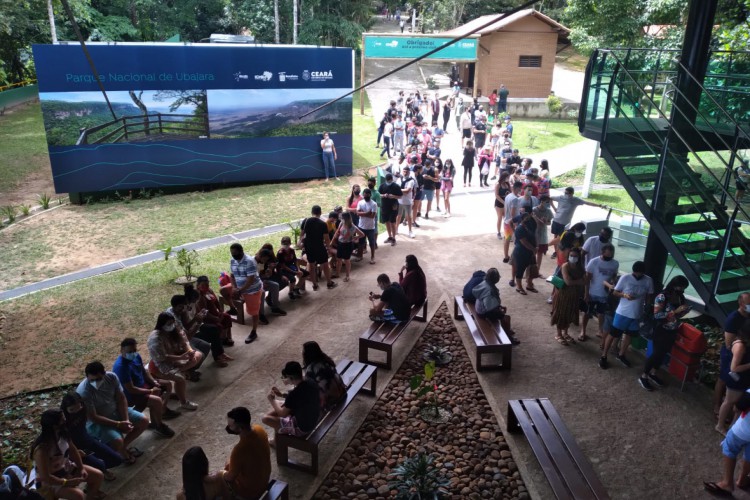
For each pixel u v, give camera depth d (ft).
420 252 43.88
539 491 19.90
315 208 36.01
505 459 21.58
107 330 32.68
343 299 35.99
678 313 25.32
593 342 30.66
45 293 37.88
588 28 81.05
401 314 28.71
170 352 24.49
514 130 94.32
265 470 17.58
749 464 19.57
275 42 121.19
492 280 29.35
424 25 155.43
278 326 32.50
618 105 30.01
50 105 56.39
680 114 27.91
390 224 45.03
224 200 61.05
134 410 21.62
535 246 35.42
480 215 53.88
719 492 19.89
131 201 61.00
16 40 106.11
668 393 25.86
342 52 65.41
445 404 25.02
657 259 30.17
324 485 20.22
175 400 25.43
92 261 44.60
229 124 63.36
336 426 23.44
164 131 61.16
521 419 21.83
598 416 24.21
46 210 57.98
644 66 30.99
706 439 22.85
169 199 61.62
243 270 29.86
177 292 37.70
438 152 62.49
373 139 87.10
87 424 20.48
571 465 19.51
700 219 26.53
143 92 59.26
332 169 68.44
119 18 117.91
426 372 24.44
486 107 101.96
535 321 32.86
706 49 27.63
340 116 67.87
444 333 31.55
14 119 91.25
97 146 58.90
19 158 72.90
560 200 39.45
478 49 109.81
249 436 17.37
